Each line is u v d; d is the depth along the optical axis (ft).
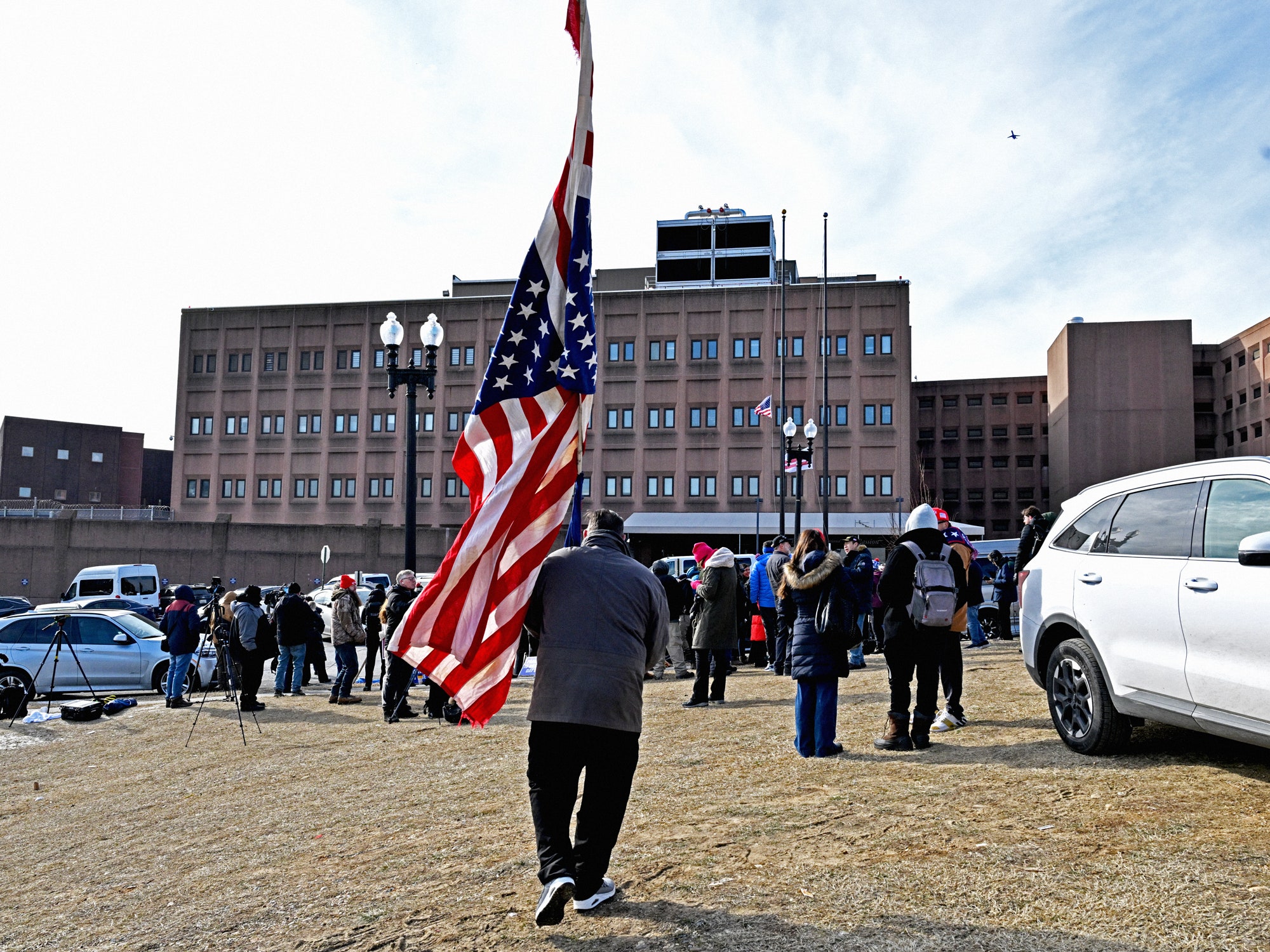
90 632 57.82
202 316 226.17
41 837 24.76
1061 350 228.02
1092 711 21.77
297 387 220.84
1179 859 14.58
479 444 17.34
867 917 13.24
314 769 30.68
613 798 14.12
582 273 19.21
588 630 14.05
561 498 17.54
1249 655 17.54
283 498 218.59
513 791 24.58
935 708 26.32
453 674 15.60
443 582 15.81
